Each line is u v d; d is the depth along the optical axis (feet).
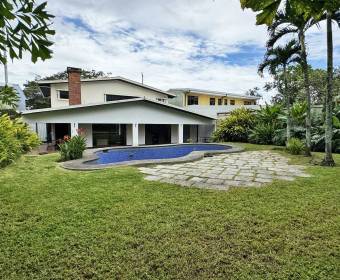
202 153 34.73
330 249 8.96
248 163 27.76
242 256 8.63
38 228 10.79
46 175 20.83
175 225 10.95
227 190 16.12
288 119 39.60
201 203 13.65
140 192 15.71
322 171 22.35
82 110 46.29
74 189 16.46
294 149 35.73
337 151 38.04
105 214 12.19
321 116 43.86
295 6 5.20
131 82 61.87
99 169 23.39
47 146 46.50
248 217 11.74
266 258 8.49
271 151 39.78
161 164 26.89
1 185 17.56
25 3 4.76
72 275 7.76
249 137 53.88
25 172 22.11
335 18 24.09
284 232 10.25
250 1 5.12
